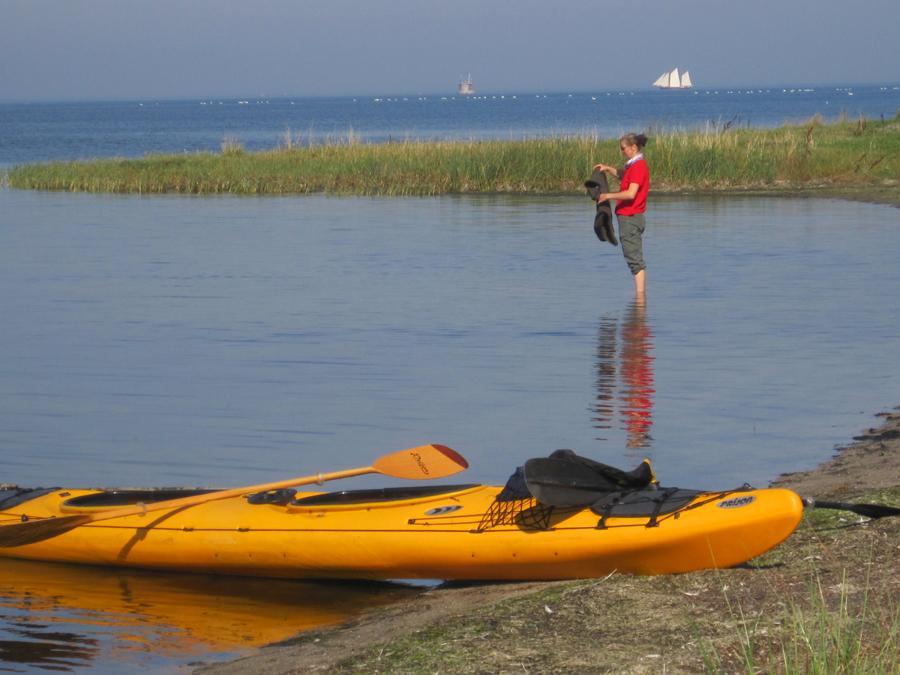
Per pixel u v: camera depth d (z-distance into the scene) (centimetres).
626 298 1580
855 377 1127
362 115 16538
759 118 10525
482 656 537
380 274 1823
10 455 931
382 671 533
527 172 3378
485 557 655
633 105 19612
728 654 524
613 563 636
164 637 616
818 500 699
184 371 1198
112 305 1577
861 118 4203
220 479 870
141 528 726
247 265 1942
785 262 1892
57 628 630
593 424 984
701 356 1222
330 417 1021
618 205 1561
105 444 956
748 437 939
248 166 3722
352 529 683
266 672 553
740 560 625
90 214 2855
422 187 3388
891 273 1755
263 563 700
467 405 1050
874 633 525
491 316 1459
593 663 523
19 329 1419
